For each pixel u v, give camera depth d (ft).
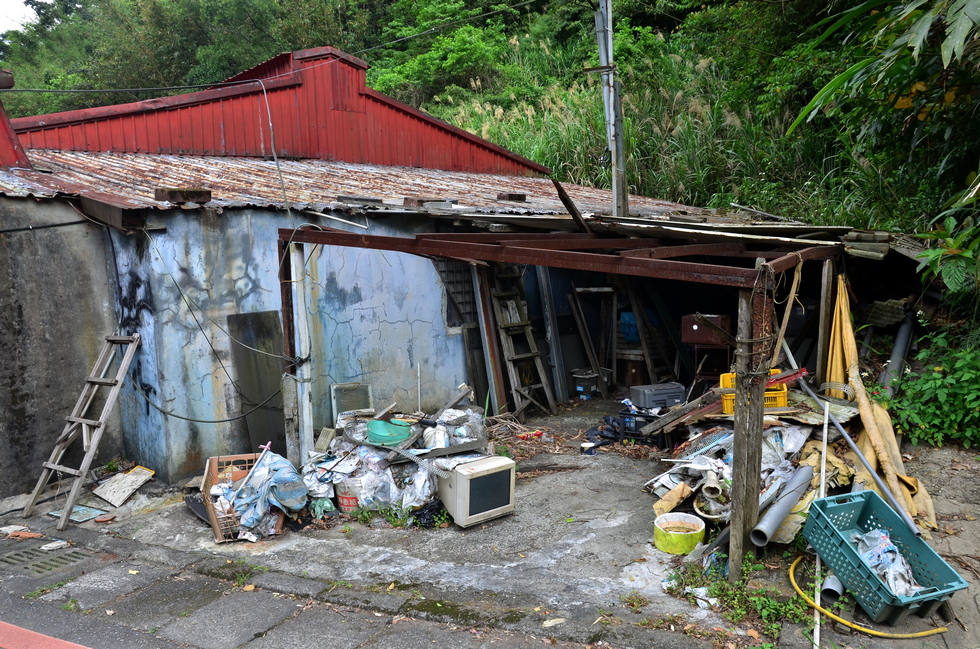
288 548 16.76
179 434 20.56
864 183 36.01
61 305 20.57
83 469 18.72
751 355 13.23
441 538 17.16
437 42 73.82
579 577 14.62
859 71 20.56
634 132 51.44
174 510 19.25
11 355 19.57
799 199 40.22
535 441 25.46
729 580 13.66
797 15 40.81
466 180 39.58
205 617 13.43
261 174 28.99
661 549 15.74
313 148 37.35
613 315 33.32
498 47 74.43
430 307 27.30
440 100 71.87
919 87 20.90
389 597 13.96
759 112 43.52
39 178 21.47
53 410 20.53
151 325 20.10
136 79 79.46
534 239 18.37
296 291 20.25
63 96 81.00
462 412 21.63
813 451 16.92
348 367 24.43
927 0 16.15
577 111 55.52
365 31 82.69
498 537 17.08
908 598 11.58
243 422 21.93
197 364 20.81
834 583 12.58
